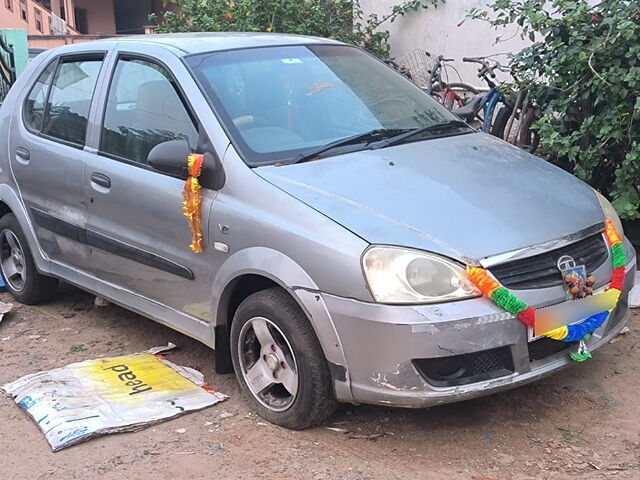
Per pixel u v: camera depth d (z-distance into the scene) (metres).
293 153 4.01
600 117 5.70
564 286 3.47
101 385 4.26
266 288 3.88
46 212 5.20
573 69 5.82
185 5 9.82
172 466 3.54
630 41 5.58
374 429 3.77
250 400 3.96
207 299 4.04
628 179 5.60
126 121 4.60
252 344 3.93
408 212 3.50
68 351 4.94
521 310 3.29
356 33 10.05
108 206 4.58
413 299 3.23
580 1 5.98
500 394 4.04
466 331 3.22
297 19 9.53
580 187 4.15
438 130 4.59
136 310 4.65
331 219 3.47
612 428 3.69
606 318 3.69
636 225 5.84
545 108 6.31
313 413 3.63
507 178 3.97
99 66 4.95
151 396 4.13
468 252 3.30
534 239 3.46
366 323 3.28
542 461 3.44
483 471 3.38
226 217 3.83
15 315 5.62
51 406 4.02
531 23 6.02
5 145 5.59
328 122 4.33
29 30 22.06
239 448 3.66
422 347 3.21
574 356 3.57
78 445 3.76
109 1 27.61
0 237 5.84
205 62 4.39
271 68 4.51
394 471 3.40
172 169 4.01
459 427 3.75
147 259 4.38
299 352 3.57
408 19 9.75
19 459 3.69
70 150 4.93
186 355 4.79
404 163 3.98
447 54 9.36
